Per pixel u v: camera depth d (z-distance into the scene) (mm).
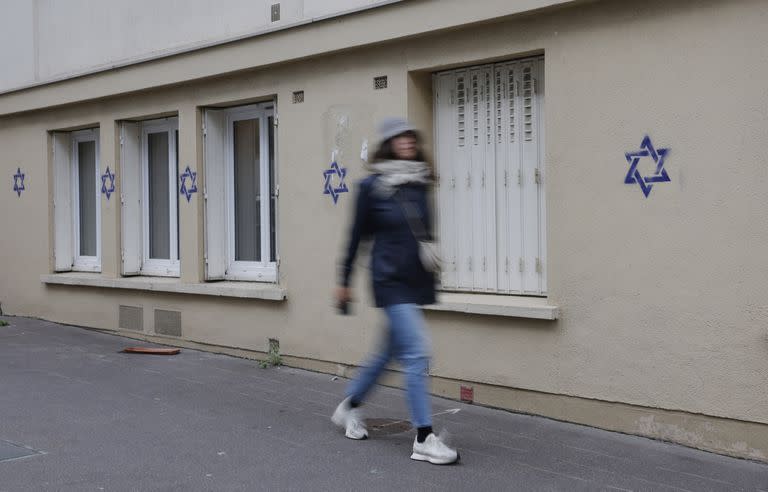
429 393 7941
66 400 7941
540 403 7199
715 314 6152
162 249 11664
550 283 7090
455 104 8094
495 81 7773
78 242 13078
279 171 9438
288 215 9352
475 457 6152
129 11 11320
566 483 5590
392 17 8023
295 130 9250
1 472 5848
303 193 9188
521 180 7621
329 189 8906
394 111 8258
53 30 12664
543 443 6477
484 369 7531
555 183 7039
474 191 7953
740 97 6004
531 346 7219
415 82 8188
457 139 8078
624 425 6688
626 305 6637
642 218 6527
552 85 7039
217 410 7562
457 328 7719
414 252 5926
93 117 12000
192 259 10461
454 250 8102
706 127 6172
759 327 5941
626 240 6621
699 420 6277
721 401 6141
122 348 10703
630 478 5688
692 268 6266
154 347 10672
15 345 10953
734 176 6039
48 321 12938
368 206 5953
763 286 5918
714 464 5957
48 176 12891
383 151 6008
